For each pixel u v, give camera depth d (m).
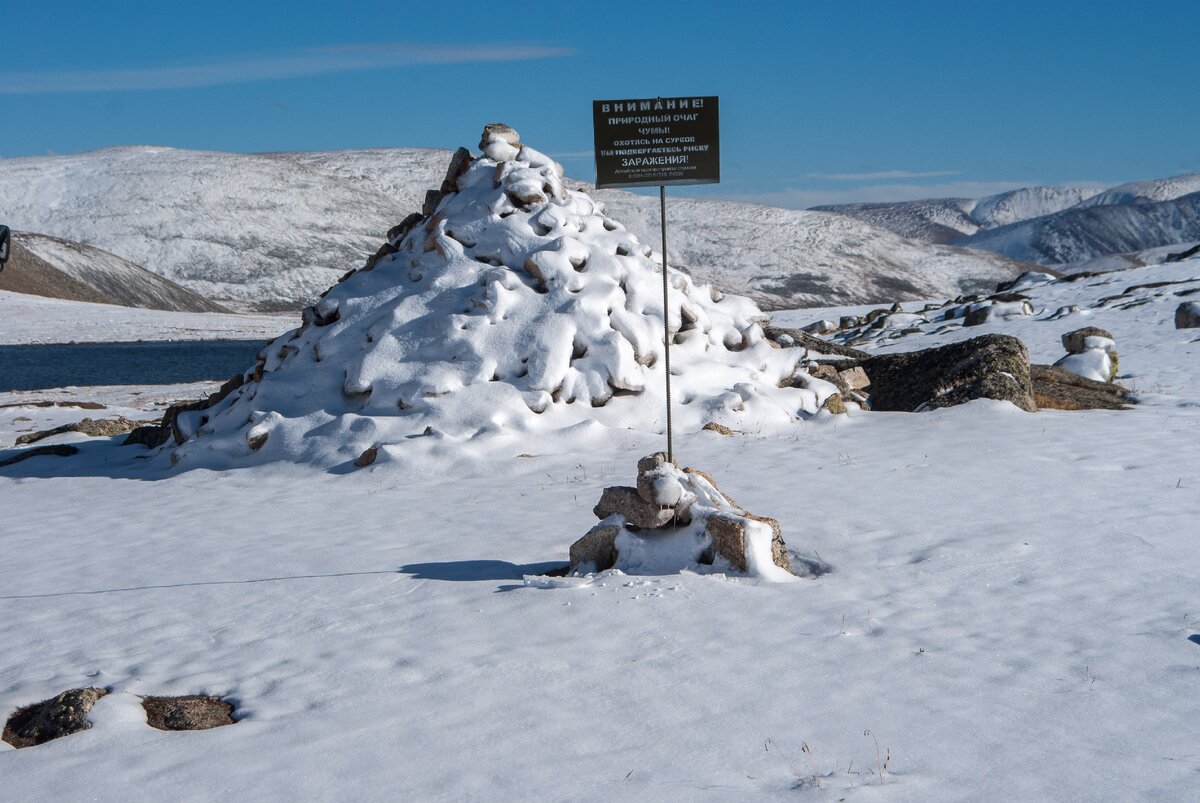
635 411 15.66
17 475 16.47
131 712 6.32
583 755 5.38
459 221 17.98
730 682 6.27
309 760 5.46
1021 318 39.97
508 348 15.92
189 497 13.80
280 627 7.87
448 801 4.94
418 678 6.59
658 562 8.80
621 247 17.89
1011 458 12.94
